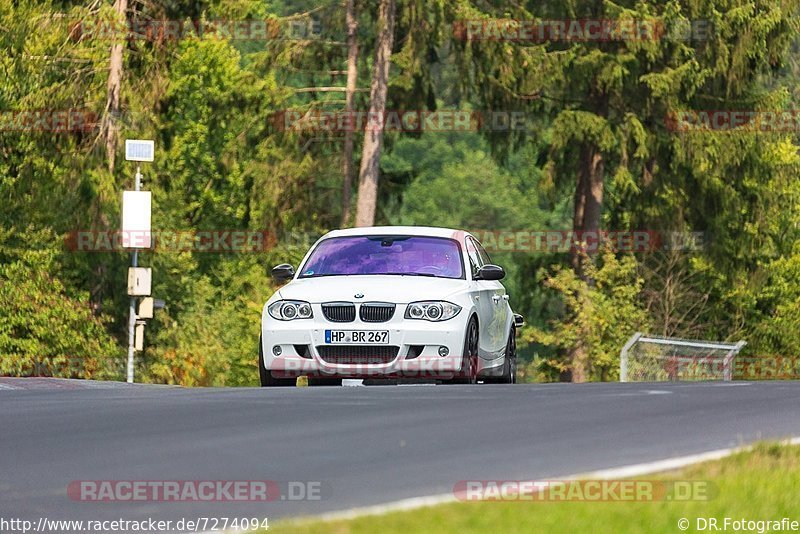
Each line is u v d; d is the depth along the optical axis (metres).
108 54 148.62
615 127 160.50
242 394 46.16
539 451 32.09
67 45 146.12
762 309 195.75
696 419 38.03
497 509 24.53
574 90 162.88
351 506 25.98
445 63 164.62
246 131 165.38
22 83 145.75
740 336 187.25
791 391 46.94
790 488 27.48
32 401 44.03
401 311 54.81
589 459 30.84
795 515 25.48
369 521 23.61
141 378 141.50
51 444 33.94
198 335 146.00
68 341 138.38
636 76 161.50
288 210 164.38
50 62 147.00
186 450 32.62
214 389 49.31
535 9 164.50
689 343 131.50
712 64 163.12
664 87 158.88
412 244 59.69
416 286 55.91
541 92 165.50
